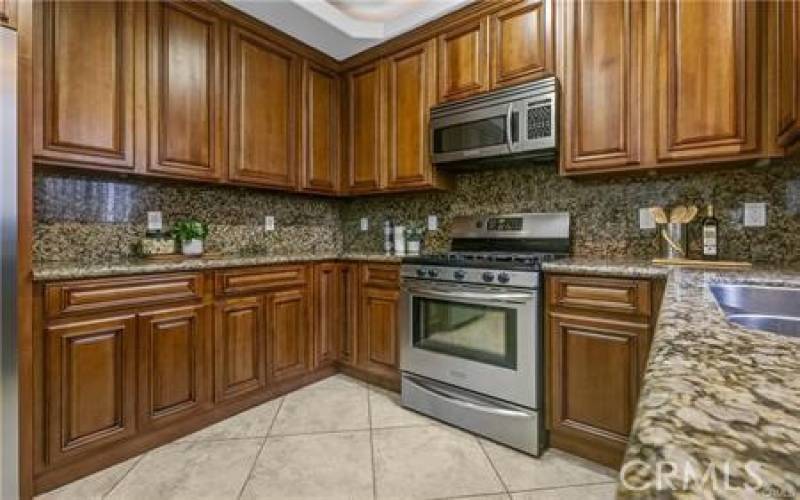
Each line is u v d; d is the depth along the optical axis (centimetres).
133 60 207
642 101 193
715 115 176
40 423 159
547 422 195
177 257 236
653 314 166
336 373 297
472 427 210
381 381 275
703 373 46
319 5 256
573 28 211
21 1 155
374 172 299
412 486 166
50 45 180
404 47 281
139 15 210
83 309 169
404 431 212
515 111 226
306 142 296
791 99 142
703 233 199
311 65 298
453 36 258
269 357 247
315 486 166
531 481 170
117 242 228
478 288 211
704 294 100
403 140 283
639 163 194
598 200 234
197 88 234
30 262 156
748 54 170
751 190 193
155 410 193
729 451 30
